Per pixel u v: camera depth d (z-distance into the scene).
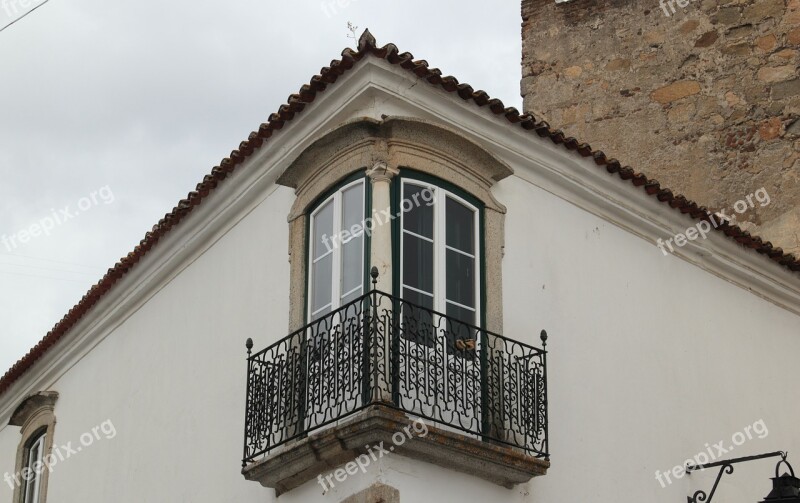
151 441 13.87
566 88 18.47
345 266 11.59
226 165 13.04
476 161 12.18
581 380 12.48
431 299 11.46
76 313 15.45
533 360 12.13
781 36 17.33
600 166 13.04
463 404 11.09
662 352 13.34
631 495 12.48
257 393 11.68
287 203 12.72
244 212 13.38
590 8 18.69
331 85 11.92
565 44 18.70
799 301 14.96
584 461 12.20
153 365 14.23
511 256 12.33
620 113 17.95
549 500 11.77
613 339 12.93
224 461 12.61
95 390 15.27
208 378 13.22
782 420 14.27
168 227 13.88
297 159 12.18
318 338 11.62
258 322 12.68
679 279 13.83
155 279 14.47
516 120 12.37
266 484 11.53
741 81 17.31
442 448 10.84
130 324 14.92
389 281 11.18
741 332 14.27
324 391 11.18
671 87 17.72
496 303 11.92
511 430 11.39
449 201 11.91
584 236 13.07
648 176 17.47
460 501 11.06
